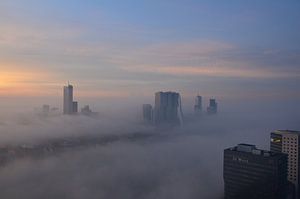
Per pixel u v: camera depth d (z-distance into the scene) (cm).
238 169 6831
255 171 6638
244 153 6750
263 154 6594
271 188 6481
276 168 6406
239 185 6825
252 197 6681
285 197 6825
